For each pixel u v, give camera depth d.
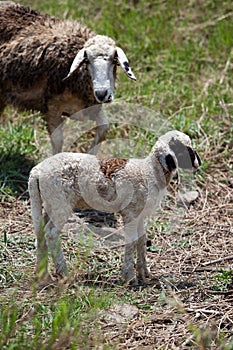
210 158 16.48
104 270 11.83
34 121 18.19
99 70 13.81
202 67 20.47
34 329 9.77
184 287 11.34
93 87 13.96
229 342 9.56
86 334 9.47
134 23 22.55
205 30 21.98
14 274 11.52
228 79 19.48
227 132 17.41
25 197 14.86
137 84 19.38
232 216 14.35
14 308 9.54
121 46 21.28
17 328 9.37
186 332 10.04
